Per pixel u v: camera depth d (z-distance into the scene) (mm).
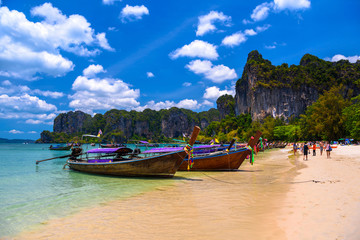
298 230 4496
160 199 8508
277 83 144875
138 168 13656
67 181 13344
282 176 12852
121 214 6797
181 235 4871
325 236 4039
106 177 14547
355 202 6016
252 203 7223
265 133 107062
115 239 4898
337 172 12117
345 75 129250
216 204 7367
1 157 38188
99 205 8023
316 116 66125
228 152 16328
